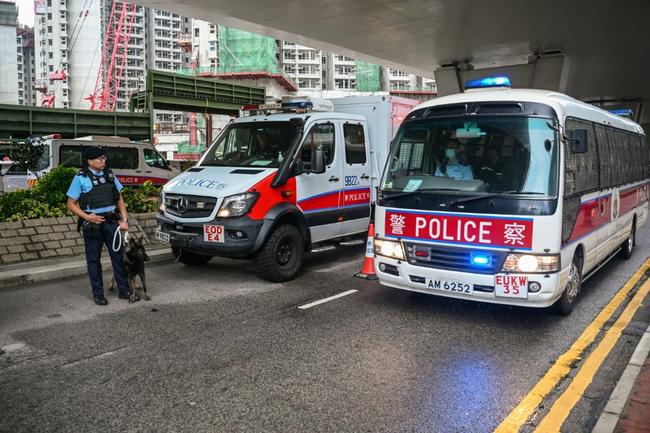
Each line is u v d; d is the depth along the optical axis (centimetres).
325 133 873
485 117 605
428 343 555
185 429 380
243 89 3494
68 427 383
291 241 814
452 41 2538
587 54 2736
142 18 17738
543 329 601
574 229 609
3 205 923
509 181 570
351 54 2897
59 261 875
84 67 15075
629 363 479
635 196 1025
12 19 15612
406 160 643
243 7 2042
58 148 1759
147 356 516
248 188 755
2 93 15638
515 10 2011
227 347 540
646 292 763
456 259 583
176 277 838
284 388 447
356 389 445
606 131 796
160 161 1997
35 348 536
